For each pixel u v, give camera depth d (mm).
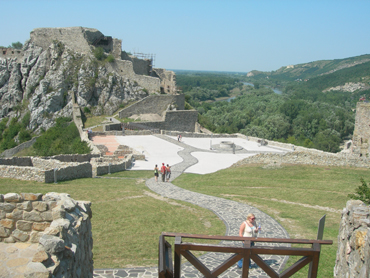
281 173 26281
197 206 18703
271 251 5770
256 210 17688
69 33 77062
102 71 74312
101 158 32031
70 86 72625
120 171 30641
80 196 20344
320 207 18469
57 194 8430
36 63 76438
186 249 5750
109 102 72562
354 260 7219
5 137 69750
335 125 105812
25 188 21500
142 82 77438
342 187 21969
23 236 7742
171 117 69375
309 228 14695
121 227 15164
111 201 19578
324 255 11500
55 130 63062
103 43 81938
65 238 6902
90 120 67500
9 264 6766
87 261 8383
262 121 114875
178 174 30078
